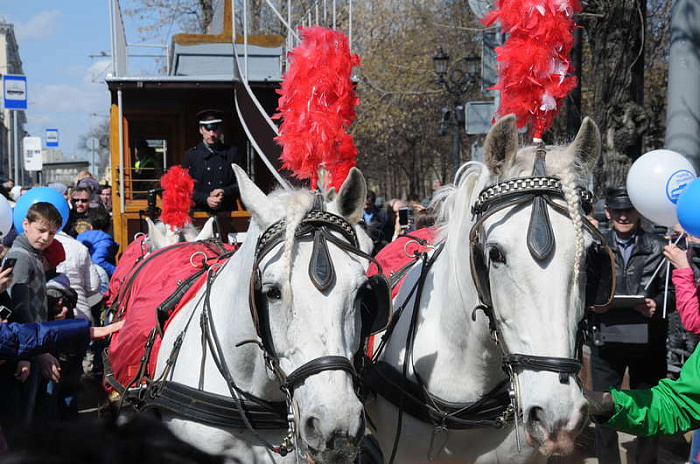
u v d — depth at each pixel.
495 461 2.89
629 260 4.64
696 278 4.32
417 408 2.92
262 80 6.79
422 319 3.02
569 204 2.31
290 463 2.78
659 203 4.00
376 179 45.19
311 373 2.26
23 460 0.72
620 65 8.90
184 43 7.80
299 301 2.32
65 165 22.36
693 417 2.70
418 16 22.89
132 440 0.75
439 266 3.03
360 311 2.47
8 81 12.60
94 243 6.77
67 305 4.59
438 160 37.53
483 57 6.30
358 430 2.23
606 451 4.63
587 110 16.45
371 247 2.90
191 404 2.72
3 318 3.69
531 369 2.21
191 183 4.96
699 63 5.82
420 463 3.00
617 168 8.88
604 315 4.50
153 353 3.17
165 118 7.29
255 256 2.49
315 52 2.97
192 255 3.77
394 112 23.95
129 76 6.77
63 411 4.80
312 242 2.43
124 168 7.16
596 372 4.79
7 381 3.75
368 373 3.11
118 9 7.84
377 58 23.05
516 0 2.77
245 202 2.58
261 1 12.88
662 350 4.71
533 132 2.77
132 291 3.92
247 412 2.69
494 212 2.38
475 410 2.79
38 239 3.99
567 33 2.71
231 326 2.68
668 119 6.01
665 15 14.44
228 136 7.32
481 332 2.64
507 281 2.29
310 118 2.90
